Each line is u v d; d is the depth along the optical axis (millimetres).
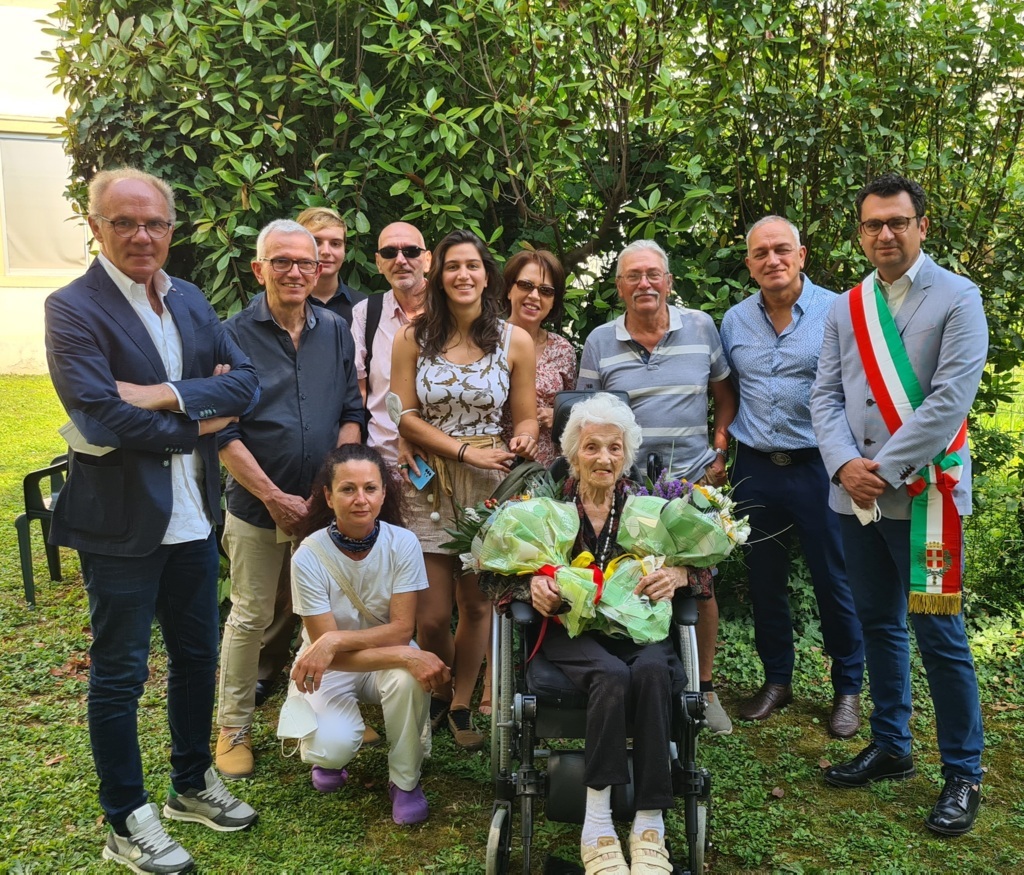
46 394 11289
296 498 3639
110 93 4980
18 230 12445
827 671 4648
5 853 3090
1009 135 5094
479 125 5027
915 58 5004
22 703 4176
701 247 5184
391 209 5164
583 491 3205
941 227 5070
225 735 3699
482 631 3963
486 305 3881
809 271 5164
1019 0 4781
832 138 5012
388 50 4559
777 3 4793
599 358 4109
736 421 4215
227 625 3740
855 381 3518
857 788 3615
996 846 3244
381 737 3992
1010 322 5160
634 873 2674
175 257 5238
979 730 3391
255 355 3742
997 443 5402
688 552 3033
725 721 4035
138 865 2986
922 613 3342
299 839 3240
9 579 5688
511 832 3078
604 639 3059
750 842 3236
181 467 3039
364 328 4223
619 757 2721
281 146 4598
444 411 3807
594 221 5371
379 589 3531
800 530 4090
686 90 4863
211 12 4668
